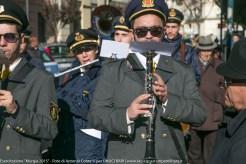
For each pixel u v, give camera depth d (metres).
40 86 3.86
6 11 3.78
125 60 3.91
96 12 7.47
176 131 3.79
